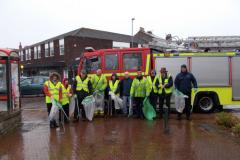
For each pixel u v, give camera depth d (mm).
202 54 15086
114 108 14516
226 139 9656
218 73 15078
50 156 8148
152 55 15070
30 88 26578
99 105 14203
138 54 14977
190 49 16906
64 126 12289
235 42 17125
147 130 11148
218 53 15078
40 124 12961
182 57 15055
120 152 8414
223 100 15078
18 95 13859
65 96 12945
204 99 15133
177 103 13258
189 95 13289
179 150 8516
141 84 13617
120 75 14945
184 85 13227
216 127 11516
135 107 14195
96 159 7848
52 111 12000
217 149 8562
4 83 13305
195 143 9219
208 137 9938
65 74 50688
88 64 15344
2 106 13273
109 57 15039
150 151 8461
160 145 9062
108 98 14344
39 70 56844
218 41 17109
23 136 10562
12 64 13391
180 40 17438
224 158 7770
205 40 17156
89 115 13367
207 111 15133
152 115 13547
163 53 15062
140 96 13664
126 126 11969
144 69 14938
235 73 15109
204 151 8391
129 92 14031
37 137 10383
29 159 7930
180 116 13375
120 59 14961
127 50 14961
